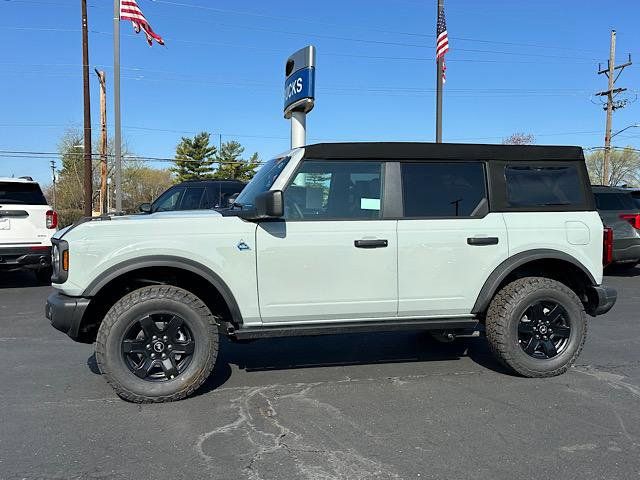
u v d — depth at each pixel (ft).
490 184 15.61
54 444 11.56
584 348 19.15
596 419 12.85
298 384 15.35
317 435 11.96
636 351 18.81
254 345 19.42
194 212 15.51
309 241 14.29
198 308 13.84
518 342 15.55
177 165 216.54
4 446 11.47
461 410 13.41
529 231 15.64
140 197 205.67
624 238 34.27
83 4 74.69
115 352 13.41
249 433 12.07
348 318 14.89
